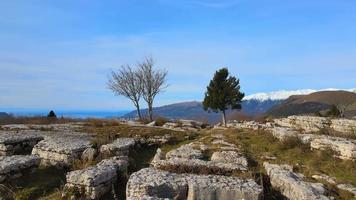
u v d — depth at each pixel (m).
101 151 21.25
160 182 13.20
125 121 44.38
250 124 34.53
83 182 14.66
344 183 16.58
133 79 54.34
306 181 15.55
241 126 35.19
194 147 24.12
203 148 23.64
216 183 13.34
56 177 18.31
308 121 32.03
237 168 16.33
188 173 15.40
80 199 14.35
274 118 41.72
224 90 45.94
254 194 12.78
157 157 21.72
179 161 16.94
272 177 15.94
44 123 40.31
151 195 12.83
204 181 13.52
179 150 22.39
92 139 25.42
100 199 14.84
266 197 14.64
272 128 29.59
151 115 54.44
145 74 54.47
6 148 21.66
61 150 20.02
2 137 22.98
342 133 27.44
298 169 19.11
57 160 19.91
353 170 18.94
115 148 21.64
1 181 16.34
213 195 12.86
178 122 44.34
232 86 46.75
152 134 29.42
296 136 24.48
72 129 32.56
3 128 32.47
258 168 19.08
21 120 42.62
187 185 13.26
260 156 22.09
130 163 20.25
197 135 31.45
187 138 29.62
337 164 19.92
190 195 12.98
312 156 21.77
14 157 18.64
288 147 23.67
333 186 15.69
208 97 46.91
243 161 19.47
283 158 21.70
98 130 31.44
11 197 15.70
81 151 20.91
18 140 22.69
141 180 13.44
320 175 17.73
